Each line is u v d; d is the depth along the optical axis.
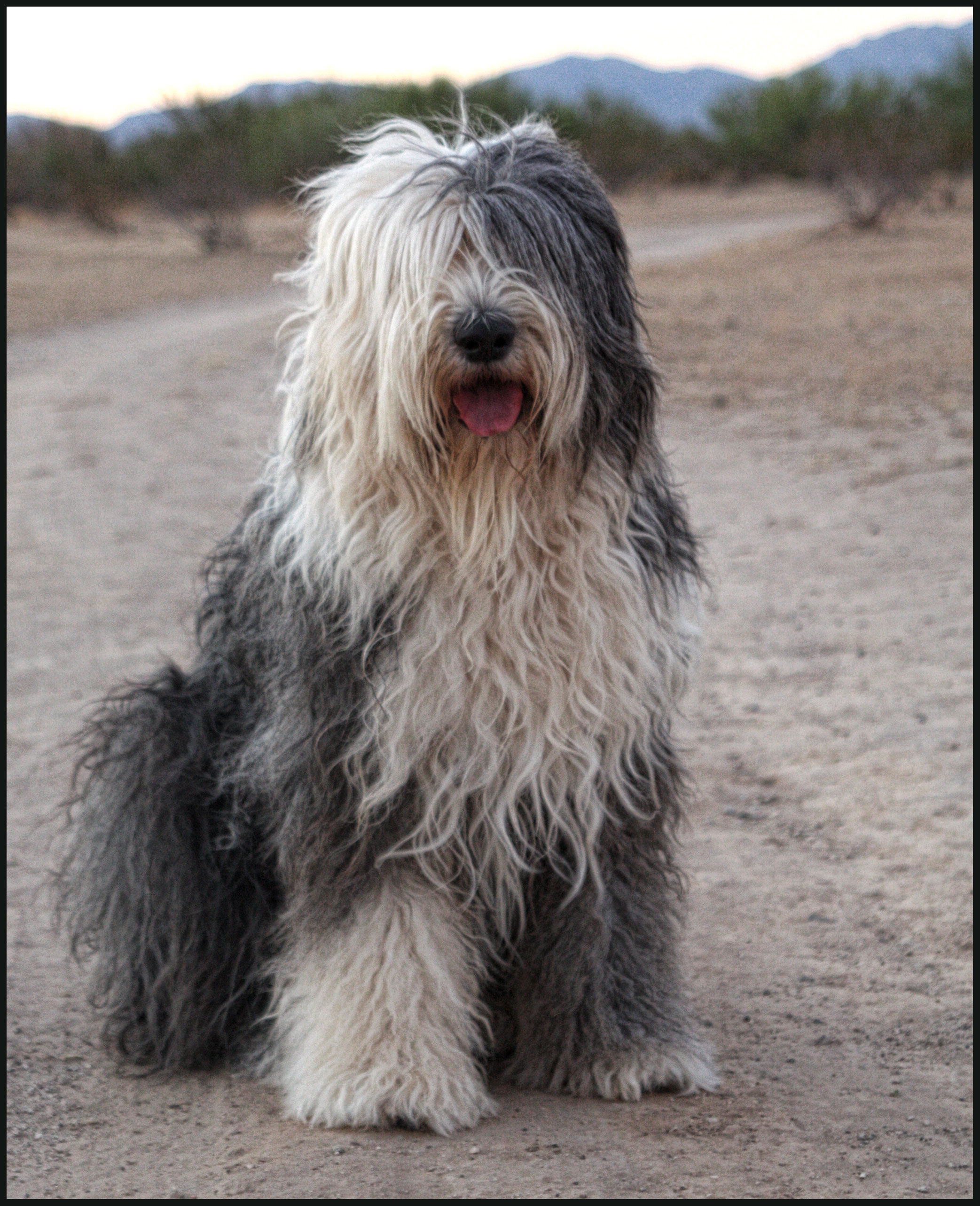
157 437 17.69
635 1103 4.42
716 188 88.94
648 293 29.97
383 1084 4.19
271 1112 4.42
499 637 4.09
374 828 4.17
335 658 4.13
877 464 14.29
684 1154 4.00
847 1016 5.11
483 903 4.40
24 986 5.60
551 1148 4.04
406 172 4.11
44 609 10.80
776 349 21.81
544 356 3.91
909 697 8.40
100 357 25.30
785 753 7.72
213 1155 4.09
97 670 9.38
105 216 61.53
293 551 4.27
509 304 3.89
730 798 7.23
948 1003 5.21
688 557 4.56
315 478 4.16
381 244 3.95
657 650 4.34
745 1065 4.72
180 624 10.05
